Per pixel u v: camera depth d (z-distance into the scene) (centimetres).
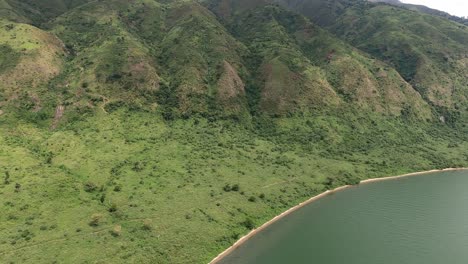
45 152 12762
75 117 14988
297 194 13038
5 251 8275
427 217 11725
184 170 12962
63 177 11231
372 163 16125
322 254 9494
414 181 15100
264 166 14412
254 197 12038
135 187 11406
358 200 13062
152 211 10344
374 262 9156
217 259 9269
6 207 9581
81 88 16162
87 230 9262
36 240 8706
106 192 10962
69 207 10012
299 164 15025
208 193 11719
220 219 10612
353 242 10150
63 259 8244
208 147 15012
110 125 14912
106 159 12762
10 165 11356
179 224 9988
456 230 10838
